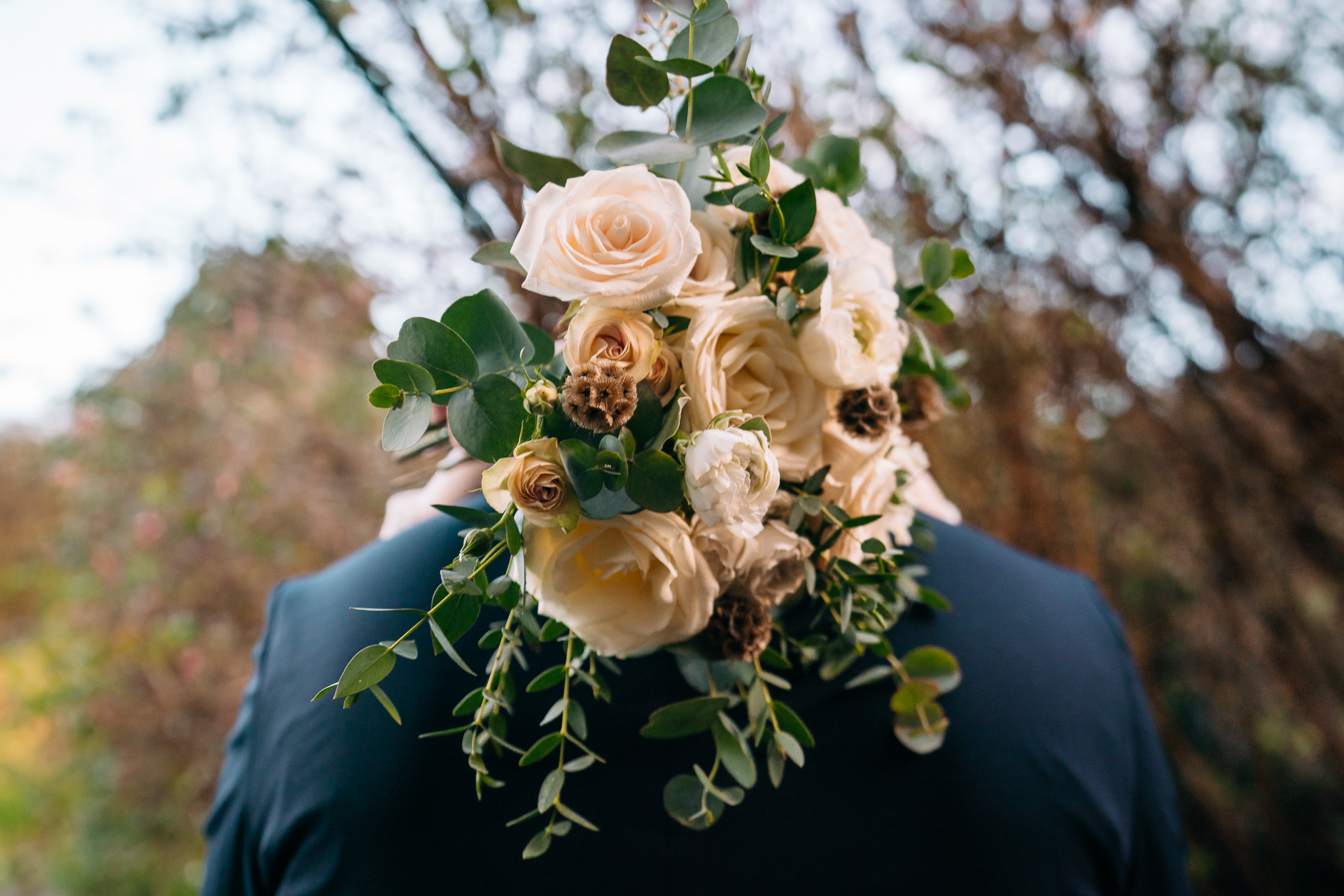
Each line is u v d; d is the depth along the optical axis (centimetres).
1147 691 228
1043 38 197
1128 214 202
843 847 67
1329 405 194
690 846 66
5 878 310
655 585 57
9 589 368
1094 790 72
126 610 294
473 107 158
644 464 54
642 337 55
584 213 55
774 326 61
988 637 75
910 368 77
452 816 65
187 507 292
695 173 65
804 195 61
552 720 68
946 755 69
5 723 337
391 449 56
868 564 69
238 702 295
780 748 61
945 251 73
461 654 69
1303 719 212
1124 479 229
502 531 58
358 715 68
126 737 295
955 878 67
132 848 294
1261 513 205
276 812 68
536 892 65
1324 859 214
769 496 54
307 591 78
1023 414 210
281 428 290
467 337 59
